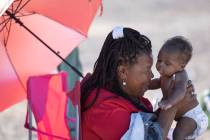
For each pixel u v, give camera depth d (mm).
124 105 6996
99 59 7199
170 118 7176
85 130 7082
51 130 6961
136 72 7078
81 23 8578
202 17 33906
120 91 7105
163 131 7102
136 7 36844
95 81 7188
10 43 8609
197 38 29141
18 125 16953
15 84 8711
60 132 7008
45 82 6949
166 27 31703
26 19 8586
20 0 8180
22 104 19016
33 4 8375
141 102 7328
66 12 8539
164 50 7492
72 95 6953
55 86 7016
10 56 8656
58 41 8742
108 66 7113
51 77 7004
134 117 6918
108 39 7168
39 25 8664
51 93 6980
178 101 7285
